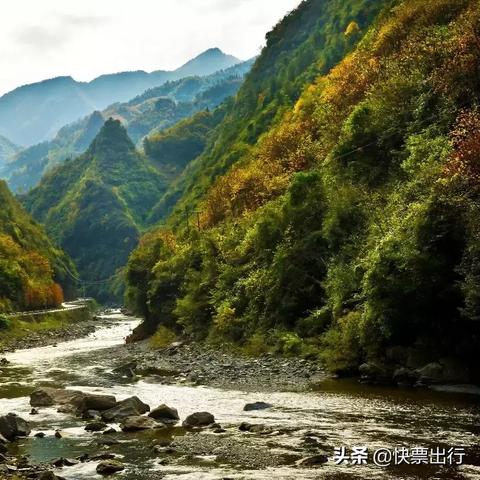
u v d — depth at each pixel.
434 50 48.66
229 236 61.53
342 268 37.72
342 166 52.75
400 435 18.69
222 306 52.03
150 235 129.12
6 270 131.25
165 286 71.81
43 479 15.16
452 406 23.20
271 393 28.12
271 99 149.38
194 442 18.92
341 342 33.22
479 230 25.14
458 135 31.88
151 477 15.41
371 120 51.47
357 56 75.81
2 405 27.55
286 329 43.00
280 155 78.44
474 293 24.52
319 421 21.23
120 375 38.78
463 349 28.70
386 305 29.83
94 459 17.45
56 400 27.61
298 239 45.34
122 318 158.75
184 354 49.62
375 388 28.17
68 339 90.25
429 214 28.23
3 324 97.62
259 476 15.07
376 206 40.81
